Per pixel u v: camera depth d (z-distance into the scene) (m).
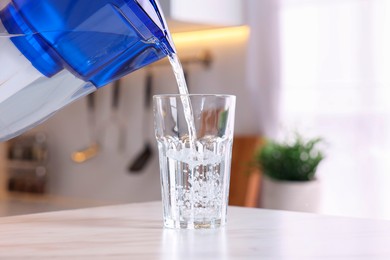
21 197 3.38
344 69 2.46
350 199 2.48
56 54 0.73
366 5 2.40
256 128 2.71
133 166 3.02
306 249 0.64
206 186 0.79
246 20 2.62
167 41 0.79
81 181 3.29
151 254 0.62
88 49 0.75
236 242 0.69
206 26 2.60
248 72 2.67
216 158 0.80
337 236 0.73
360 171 2.46
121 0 0.72
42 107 0.78
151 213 0.95
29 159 3.43
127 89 3.11
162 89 2.97
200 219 0.79
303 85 2.57
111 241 0.70
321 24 2.51
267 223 0.83
